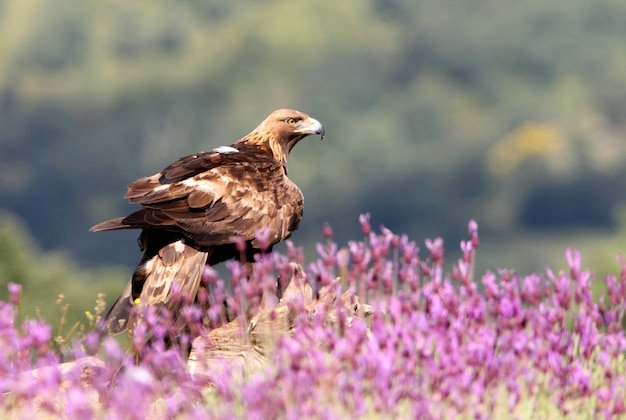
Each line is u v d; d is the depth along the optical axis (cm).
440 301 779
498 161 13938
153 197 952
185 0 18488
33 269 1958
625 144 14862
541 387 794
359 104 14725
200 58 16800
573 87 15950
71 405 660
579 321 801
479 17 16400
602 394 752
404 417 709
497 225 13250
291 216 1016
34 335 721
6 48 17250
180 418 732
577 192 13662
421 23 16012
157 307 914
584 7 16512
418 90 15362
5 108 15538
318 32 16588
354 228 12950
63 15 17750
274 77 15975
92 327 950
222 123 15438
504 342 767
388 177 13375
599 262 2384
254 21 17375
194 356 858
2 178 14188
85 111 15588
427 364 710
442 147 14038
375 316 754
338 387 683
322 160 13588
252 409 666
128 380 645
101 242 12975
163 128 15500
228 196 971
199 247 952
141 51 17475
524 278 823
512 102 15375
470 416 713
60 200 14150
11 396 771
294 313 853
